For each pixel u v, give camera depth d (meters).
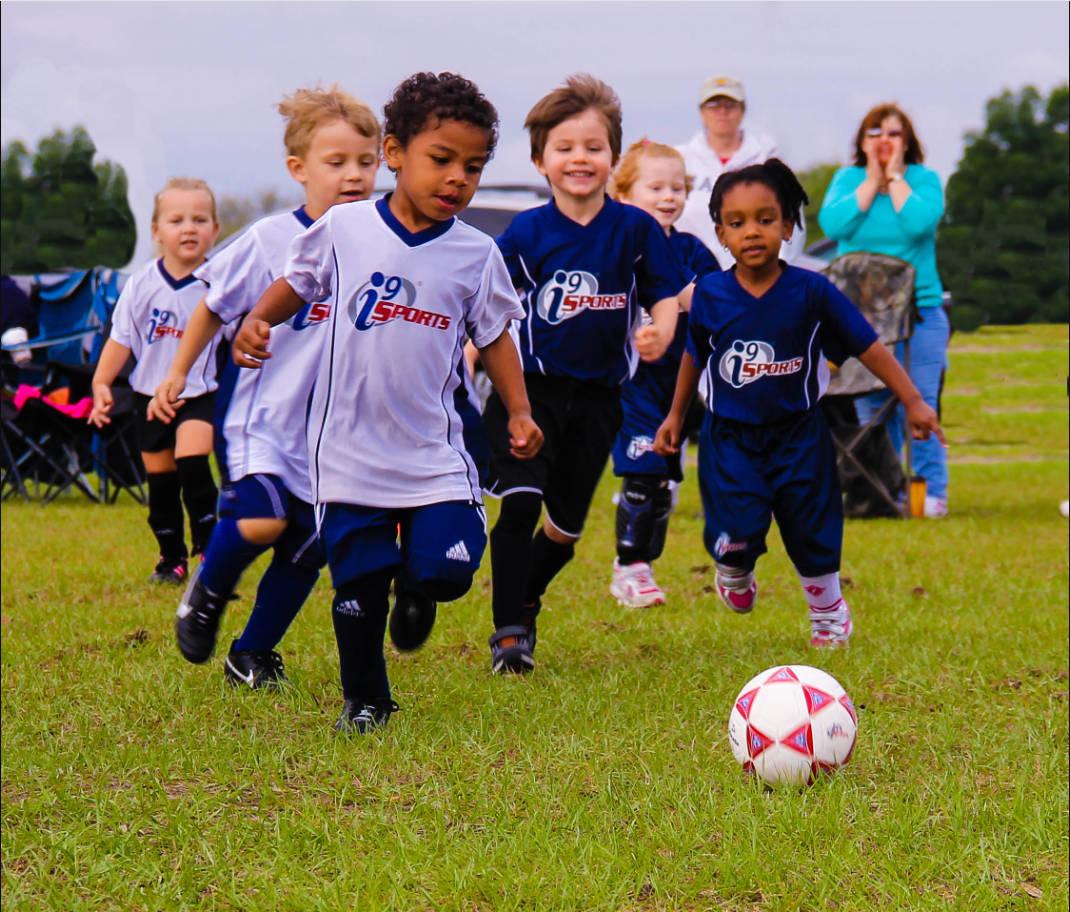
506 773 5.95
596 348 8.15
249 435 6.93
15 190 65.56
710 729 6.68
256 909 4.62
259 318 6.27
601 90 8.11
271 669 7.27
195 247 11.05
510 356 6.64
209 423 10.90
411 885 4.84
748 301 8.09
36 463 17.78
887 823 5.39
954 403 35.00
